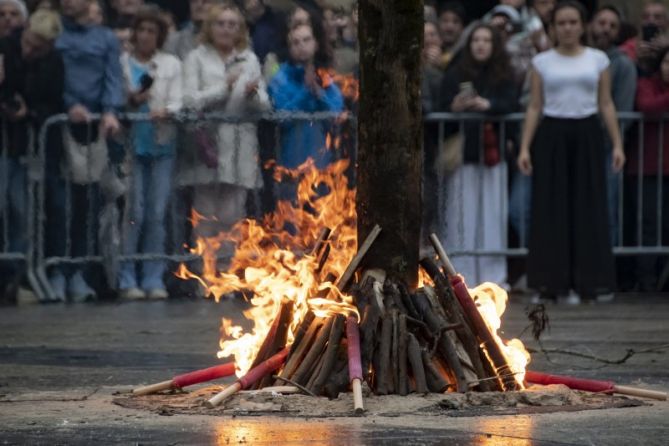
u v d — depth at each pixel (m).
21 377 14.12
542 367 15.04
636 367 15.04
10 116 26.06
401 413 10.52
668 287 27.94
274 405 10.77
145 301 26.02
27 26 25.97
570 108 24.75
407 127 11.55
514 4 27.33
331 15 25.45
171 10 27.03
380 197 11.55
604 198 24.92
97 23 26.03
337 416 10.38
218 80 25.55
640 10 30.75
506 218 26.94
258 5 25.64
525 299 25.95
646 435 9.64
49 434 9.89
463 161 26.70
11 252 26.38
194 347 17.55
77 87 26.00
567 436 9.57
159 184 26.03
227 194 25.73
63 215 26.30
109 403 11.65
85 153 26.12
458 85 26.58
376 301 11.31
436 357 11.38
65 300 26.36
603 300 25.72
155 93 25.83
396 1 11.48
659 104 26.91
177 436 9.62
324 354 11.18
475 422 10.14
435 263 11.70
